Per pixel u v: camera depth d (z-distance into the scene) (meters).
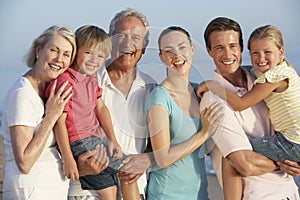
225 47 4.08
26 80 3.78
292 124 4.06
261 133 4.19
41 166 3.76
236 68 4.15
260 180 4.08
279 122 4.14
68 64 3.85
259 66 4.15
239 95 4.20
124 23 4.15
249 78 4.27
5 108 3.74
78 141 3.91
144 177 4.14
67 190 3.93
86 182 4.01
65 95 3.79
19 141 3.62
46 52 3.77
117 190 4.13
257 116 4.20
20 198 3.71
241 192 4.10
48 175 3.78
